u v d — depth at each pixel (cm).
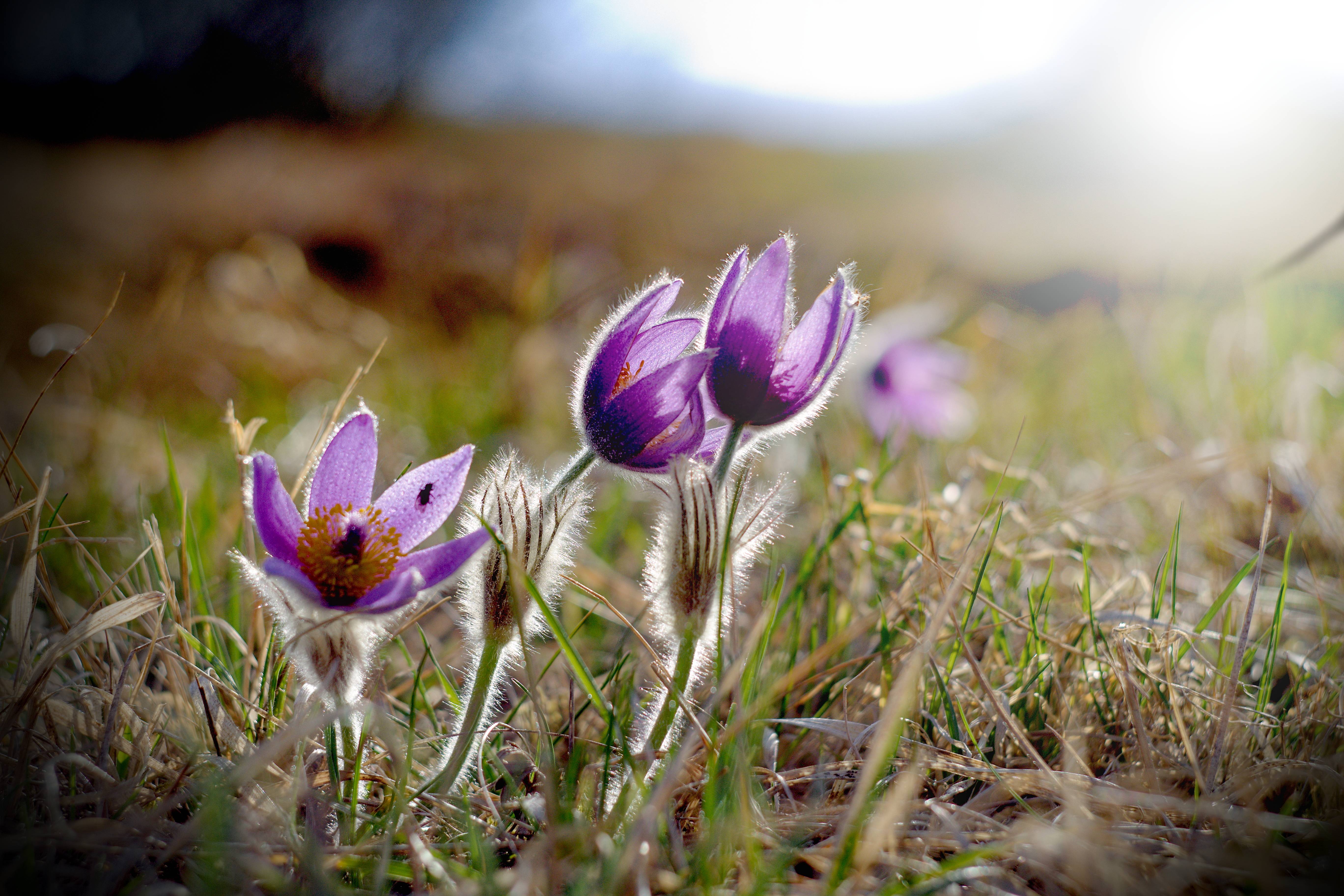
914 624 53
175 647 51
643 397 45
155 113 338
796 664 53
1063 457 75
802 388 46
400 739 50
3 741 46
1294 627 56
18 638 48
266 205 179
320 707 47
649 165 276
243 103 332
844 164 314
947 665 51
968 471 63
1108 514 67
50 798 43
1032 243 188
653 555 46
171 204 192
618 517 67
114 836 43
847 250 174
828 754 51
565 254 143
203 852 43
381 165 226
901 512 59
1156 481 60
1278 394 75
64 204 207
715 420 49
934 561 51
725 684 45
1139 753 48
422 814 46
